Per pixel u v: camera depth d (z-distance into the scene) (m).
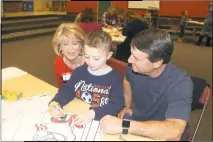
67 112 1.17
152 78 1.20
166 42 1.06
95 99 1.30
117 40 3.55
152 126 0.98
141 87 1.26
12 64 4.39
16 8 8.74
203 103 1.36
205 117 2.74
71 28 1.55
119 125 1.00
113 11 4.89
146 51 1.05
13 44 6.07
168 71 1.17
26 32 7.17
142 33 1.09
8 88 1.40
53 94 1.35
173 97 1.12
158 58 1.06
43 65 4.45
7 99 1.25
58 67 1.72
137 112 1.34
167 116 1.06
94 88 1.31
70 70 1.69
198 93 1.33
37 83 1.50
